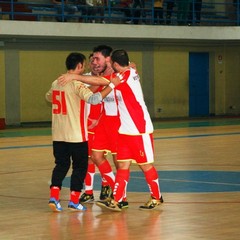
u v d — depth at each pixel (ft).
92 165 48.67
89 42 138.82
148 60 147.02
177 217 42.19
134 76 44.39
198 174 63.31
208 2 157.07
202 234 37.04
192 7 146.00
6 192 53.42
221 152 82.33
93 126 47.80
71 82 44.37
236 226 39.09
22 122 132.98
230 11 157.38
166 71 150.30
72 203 45.11
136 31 134.82
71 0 133.08
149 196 50.85
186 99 154.10
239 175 62.54
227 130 116.78
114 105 46.19
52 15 126.62
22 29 122.93
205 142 95.20
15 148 89.10
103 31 131.23
